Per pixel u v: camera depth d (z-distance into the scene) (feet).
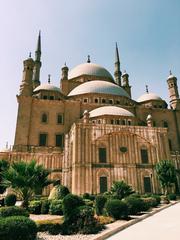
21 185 66.08
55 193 73.87
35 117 171.94
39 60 228.43
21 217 33.71
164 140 148.97
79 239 36.35
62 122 176.04
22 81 181.06
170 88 220.84
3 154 148.15
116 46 271.08
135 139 143.74
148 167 138.72
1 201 84.84
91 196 106.83
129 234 39.04
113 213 54.85
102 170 130.93
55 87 197.88
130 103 209.36
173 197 118.62
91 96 193.77
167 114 203.92
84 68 240.32
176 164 162.81
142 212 68.64
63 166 145.48
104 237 36.83
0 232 29.76
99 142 137.08
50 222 44.34
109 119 158.92
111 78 241.76
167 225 45.80
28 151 156.46
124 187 89.97
